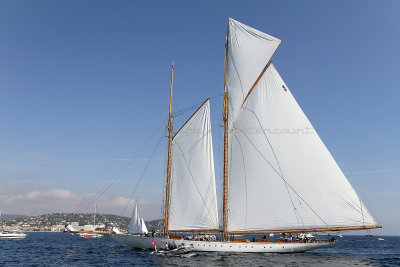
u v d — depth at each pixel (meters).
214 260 40.16
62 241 96.56
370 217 42.34
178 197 48.41
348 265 39.31
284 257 42.94
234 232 46.25
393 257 52.41
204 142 48.78
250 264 37.56
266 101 47.94
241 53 50.44
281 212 45.34
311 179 44.84
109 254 49.66
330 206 43.91
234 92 50.06
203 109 49.47
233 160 48.16
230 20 51.50
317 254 48.09
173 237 47.88
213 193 47.81
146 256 44.97
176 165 49.34
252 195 46.31
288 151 46.00
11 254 51.78
